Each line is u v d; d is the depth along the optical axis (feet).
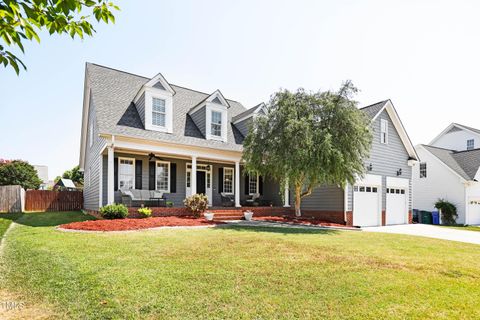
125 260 17.28
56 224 34.42
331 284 14.16
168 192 51.34
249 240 25.25
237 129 59.57
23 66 8.16
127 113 45.88
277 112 42.65
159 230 30.48
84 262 16.58
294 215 52.95
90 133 57.93
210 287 13.23
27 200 62.85
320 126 40.88
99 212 39.75
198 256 18.81
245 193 60.75
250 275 15.08
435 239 33.55
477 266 19.36
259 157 43.96
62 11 8.06
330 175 39.42
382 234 36.32
